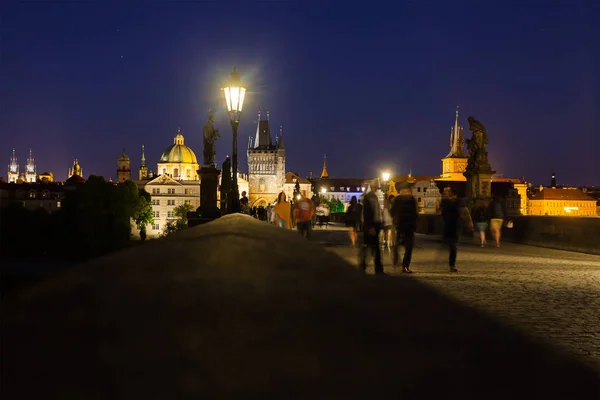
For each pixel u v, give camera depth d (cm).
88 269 215
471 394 162
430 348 181
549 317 1147
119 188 10931
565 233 2970
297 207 2577
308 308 197
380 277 279
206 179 3697
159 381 133
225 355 147
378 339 180
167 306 174
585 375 196
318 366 152
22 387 125
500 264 2219
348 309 204
